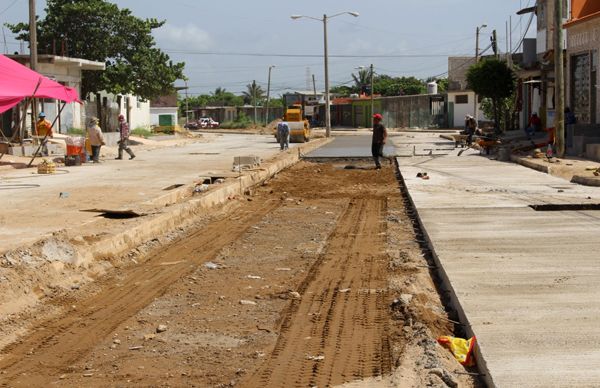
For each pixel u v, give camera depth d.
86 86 48.78
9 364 6.74
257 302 8.70
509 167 24.12
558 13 24.42
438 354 6.41
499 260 9.70
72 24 48.41
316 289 9.23
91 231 12.17
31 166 27.00
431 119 78.56
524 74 41.16
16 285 8.67
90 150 29.34
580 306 7.36
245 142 51.47
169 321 8.00
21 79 26.61
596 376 5.48
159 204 15.95
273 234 13.77
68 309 8.64
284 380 6.11
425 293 8.71
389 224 14.24
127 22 49.59
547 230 11.98
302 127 46.28
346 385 5.93
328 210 17.03
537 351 6.07
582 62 30.78
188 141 52.72
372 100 83.75
